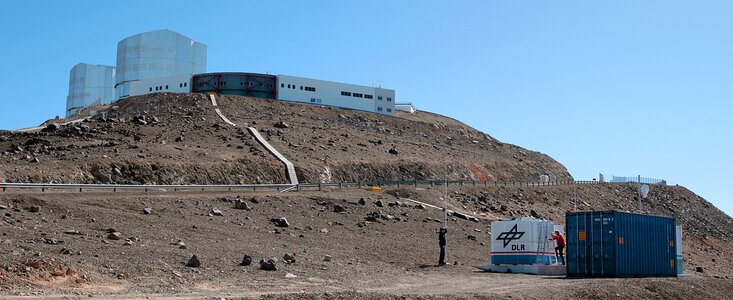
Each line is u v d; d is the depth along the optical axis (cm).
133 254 3014
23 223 3638
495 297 2620
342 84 15138
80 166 6644
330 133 11431
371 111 15425
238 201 5481
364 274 3278
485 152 13500
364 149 10719
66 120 12838
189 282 2523
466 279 3375
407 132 13550
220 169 7725
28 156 6994
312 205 6044
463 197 8175
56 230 3566
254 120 11525
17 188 5119
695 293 3538
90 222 4012
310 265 3375
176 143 8775
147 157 7481
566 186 10681
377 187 7706
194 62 19488
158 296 2148
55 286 2175
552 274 4009
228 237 4162
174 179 7112
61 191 5197
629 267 3781
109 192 5459
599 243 3759
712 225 11438
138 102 13212
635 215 3869
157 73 18475
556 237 4250
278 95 14462
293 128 11238
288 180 8181
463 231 5966
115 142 8325
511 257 4184
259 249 3772
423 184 8650
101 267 2589
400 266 3888
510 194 9119
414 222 6003
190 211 4969
